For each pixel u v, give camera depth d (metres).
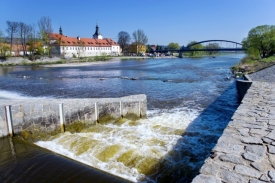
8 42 76.88
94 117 9.99
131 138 8.13
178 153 6.80
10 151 7.73
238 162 3.75
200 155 6.73
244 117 6.11
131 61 80.50
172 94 18.03
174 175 5.82
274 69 22.42
